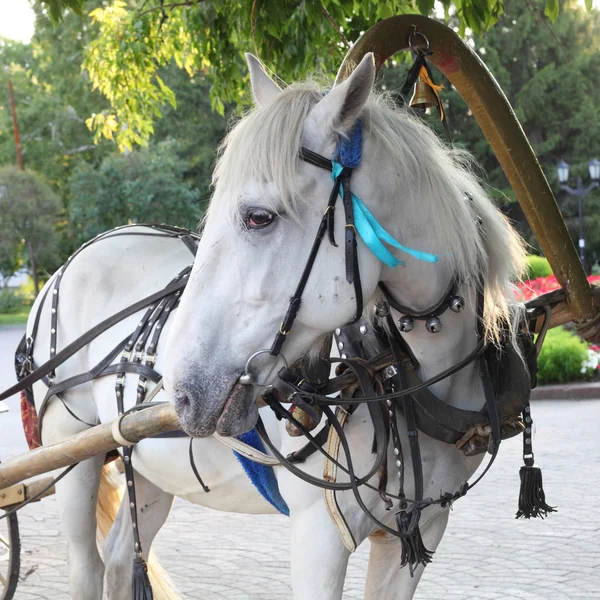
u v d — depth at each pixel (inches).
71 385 117.6
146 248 122.0
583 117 1296.8
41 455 101.7
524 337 89.7
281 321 71.4
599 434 301.3
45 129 1317.7
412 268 77.9
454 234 78.5
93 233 1110.4
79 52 1016.9
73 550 119.8
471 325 85.1
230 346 71.7
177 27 272.8
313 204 70.9
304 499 87.0
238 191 70.5
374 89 83.4
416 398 83.5
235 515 219.6
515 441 294.7
